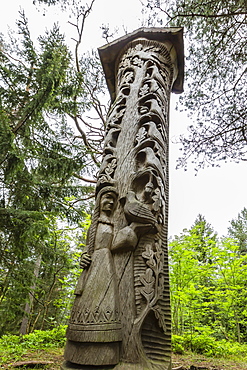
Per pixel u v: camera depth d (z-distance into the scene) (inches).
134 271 79.7
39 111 240.8
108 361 64.0
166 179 109.3
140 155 101.5
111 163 101.6
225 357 222.5
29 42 266.7
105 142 112.2
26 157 243.9
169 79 147.6
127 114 117.2
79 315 70.2
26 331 362.0
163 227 98.3
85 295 73.0
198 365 178.9
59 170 265.3
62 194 273.0
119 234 83.3
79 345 67.4
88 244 87.4
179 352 220.5
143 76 132.0
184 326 264.8
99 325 67.1
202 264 305.4
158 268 82.4
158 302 77.9
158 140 104.3
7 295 244.1
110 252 81.5
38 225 212.7
